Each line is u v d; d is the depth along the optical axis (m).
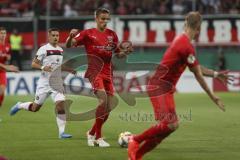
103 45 37.66
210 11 94.50
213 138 42.25
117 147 37.66
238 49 92.25
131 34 89.75
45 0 96.38
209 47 91.44
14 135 43.41
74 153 35.38
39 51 42.84
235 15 89.69
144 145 30.59
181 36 29.44
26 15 98.38
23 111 61.06
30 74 86.75
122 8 96.06
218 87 92.00
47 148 37.25
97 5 97.62
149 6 96.62
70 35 37.19
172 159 33.50
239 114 60.19
